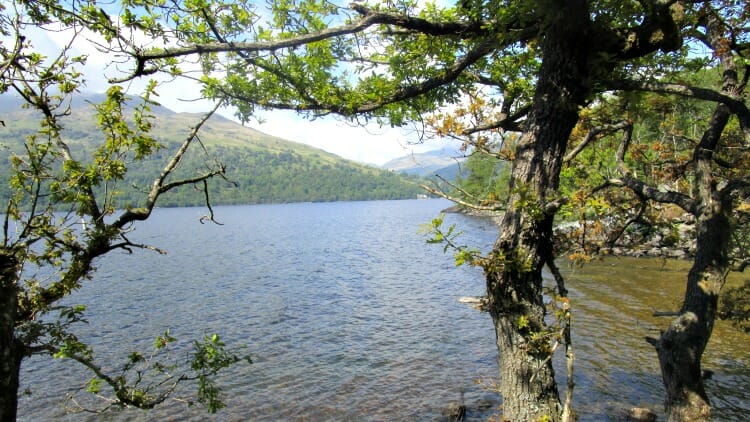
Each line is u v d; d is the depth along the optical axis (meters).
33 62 4.03
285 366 18.81
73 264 4.14
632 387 15.18
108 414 14.84
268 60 5.77
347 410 15.02
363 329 23.61
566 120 4.98
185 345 21.28
